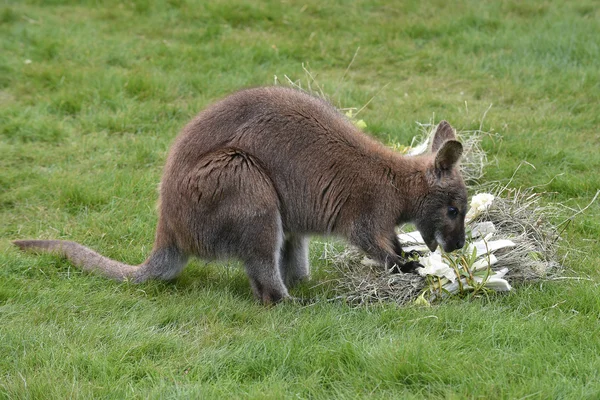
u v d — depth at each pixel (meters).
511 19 20.89
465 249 10.00
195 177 9.52
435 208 9.84
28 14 20.94
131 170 13.52
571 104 16.42
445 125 10.26
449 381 7.66
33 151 14.11
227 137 9.69
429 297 9.59
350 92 16.83
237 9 21.33
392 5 21.92
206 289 10.02
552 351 8.13
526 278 9.92
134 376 7.97
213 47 19.12
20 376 7.69
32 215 12.09
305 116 9.81
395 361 7.86
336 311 9.29
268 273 9.66
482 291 9.63
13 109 15.56
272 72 18.11
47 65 17.72
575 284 9.88
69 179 12.90
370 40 20.03
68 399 7.41
